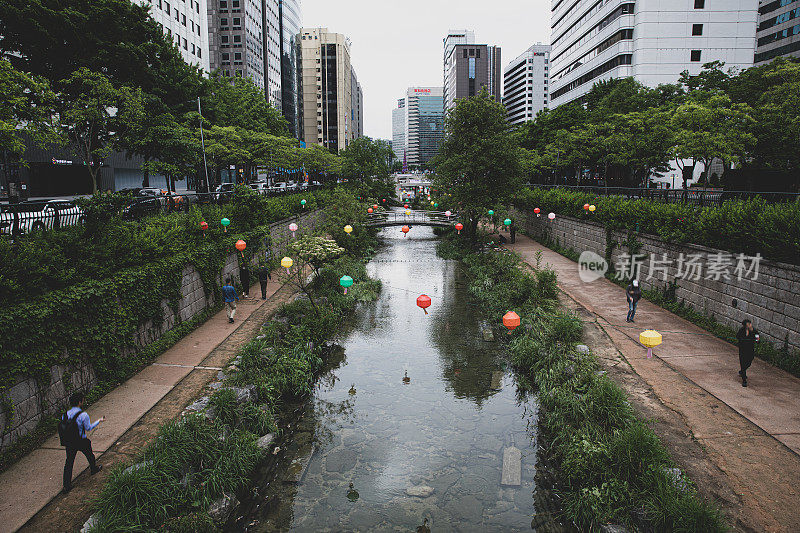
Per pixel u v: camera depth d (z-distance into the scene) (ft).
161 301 48.49
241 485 31.19
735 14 178.19
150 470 26.37
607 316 58.23
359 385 48.01
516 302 69.26
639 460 27.63
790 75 68.90
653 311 60.39
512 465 33.94
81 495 25.93
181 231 55.31
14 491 25.90
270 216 88.58
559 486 31.50
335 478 33.19
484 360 54.03
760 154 72.02
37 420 31.01
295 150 146.61
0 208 41.42
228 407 35.81
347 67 485.15
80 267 37.14
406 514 29.53
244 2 292.40
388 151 202.69
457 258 115.85
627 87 131.03
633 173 128.98
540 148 156.35
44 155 113.80
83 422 26.43
